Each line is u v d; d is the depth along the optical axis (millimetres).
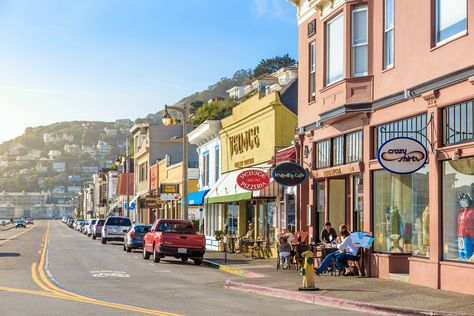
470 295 16500
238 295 18828
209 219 47500
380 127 21844
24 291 18734
